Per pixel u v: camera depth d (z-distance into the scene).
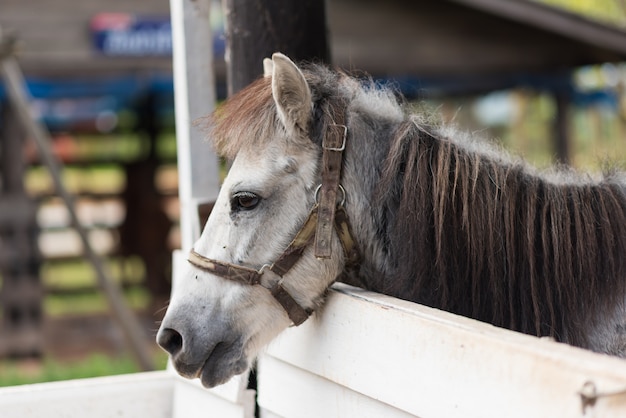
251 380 2.93
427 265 2.48
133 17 9.71
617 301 2.47
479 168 2.53
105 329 10.66
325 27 3.32
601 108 13.16
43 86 9.95
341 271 2.47
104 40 9.65
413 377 1.96
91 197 12.32
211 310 2.36
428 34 10.92
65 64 9.55
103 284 7.00
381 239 2.53
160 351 9.49
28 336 9.75
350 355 2.21
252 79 3.25
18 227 9.76
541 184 2.57
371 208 2.51
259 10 3.24
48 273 12.89
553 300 2.47
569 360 1.54
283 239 2.39
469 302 2.48
